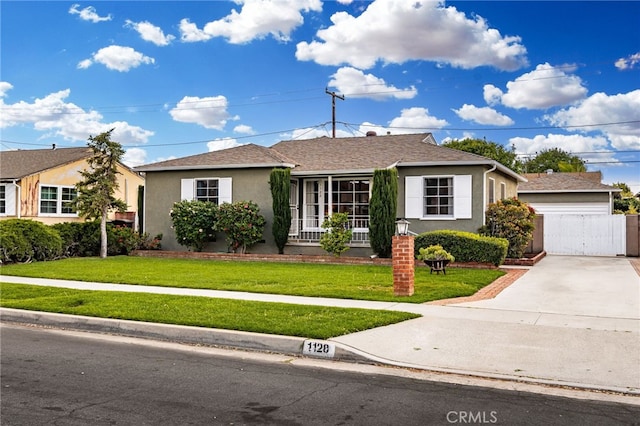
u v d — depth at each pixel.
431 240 17.52
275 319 9.22
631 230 22.58
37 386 6.20
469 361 7.15
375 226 18.86
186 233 20.95
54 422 5.03
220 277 14.77
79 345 8.45
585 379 6.42
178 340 8.81
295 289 12.54
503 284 13.76
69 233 21.50
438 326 8.92
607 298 11.66
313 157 22.38
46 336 9.12
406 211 20.12
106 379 6.52
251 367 7.16
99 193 21.23
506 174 23.45
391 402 5.70
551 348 7.66
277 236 20.17
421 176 19.95
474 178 19.30
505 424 5.09
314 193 21.95
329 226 19.25
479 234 18.84
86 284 13.80
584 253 23.27
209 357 7.72
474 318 9.52
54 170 28.56
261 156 21.67
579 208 29.22
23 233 19.20
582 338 8.16
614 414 5.40
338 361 7.52
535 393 6.07
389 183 18.81
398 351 7.59
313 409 5.45
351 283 13.57
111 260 20.12
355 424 5.04
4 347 8.27
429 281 13.89
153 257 21.56
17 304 10.94
